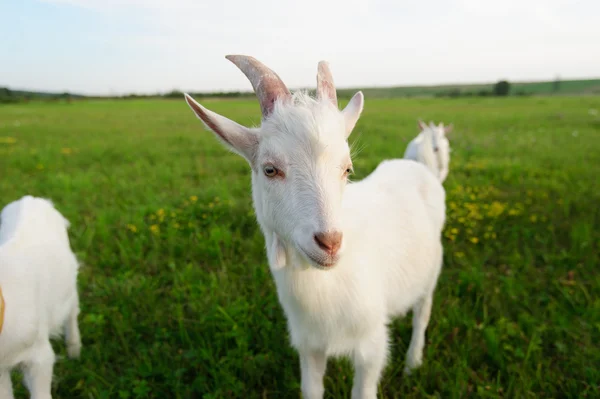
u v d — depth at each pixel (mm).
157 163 2609
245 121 4934
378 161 2477
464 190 1905
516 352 883
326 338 690
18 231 795
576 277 1179
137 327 1012
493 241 1402
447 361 893
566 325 960
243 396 838
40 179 2254
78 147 3322
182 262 1302
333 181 547
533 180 2008
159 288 1184
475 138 3502
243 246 1379
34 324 702
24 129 4734
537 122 4723
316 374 751
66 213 1624
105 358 921
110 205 1798
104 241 1406
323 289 643
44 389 742
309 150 543
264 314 1049
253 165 613
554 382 829
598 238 1369
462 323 981
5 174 2354
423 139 1266
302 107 558
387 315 817
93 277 1221
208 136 3982
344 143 565
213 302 1070
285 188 553
